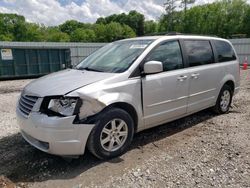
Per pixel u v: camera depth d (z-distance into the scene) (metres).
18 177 3.30
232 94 6.03
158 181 3.15
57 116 3.21
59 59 16.81
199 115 5.79
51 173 3.38
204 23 63.53
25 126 3.49
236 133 4.66
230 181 3.12
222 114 5.86
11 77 14.95
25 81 14.38
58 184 3.13
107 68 4.02
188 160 3.66
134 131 4.02
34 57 15.70
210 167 3.46
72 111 3.23
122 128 3.76
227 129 4.88
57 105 3.24
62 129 3.18
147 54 4.07
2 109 7.02
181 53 4.62
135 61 3.93
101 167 3.51
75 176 3.30
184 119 5.52
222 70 5.52
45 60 16.20
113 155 3.70
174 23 68.62
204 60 5.11
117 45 4.73
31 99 3.47
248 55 24.36
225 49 5.81
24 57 15.29
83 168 3.49
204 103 5.16
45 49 16.09
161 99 4.21
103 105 3.42
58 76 3.97
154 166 3.51
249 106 6.61
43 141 3.27
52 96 3.28
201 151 3.94
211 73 5.18
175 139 4.44
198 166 3.49
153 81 4.04
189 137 4.52
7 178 3.25
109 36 81.12
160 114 4.25
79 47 24.17
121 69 3.86
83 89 3.34
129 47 4.40
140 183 3.12
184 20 67.31
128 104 3.76
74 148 3.29
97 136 3.45
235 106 6.61
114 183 3.13
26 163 3.64
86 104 3.30
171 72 4.35
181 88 4.52
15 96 9.25
